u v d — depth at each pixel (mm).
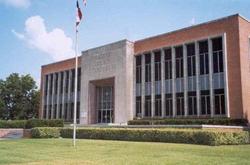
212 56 33281
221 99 31984
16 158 15203
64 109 50844
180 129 26141
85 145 22703
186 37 35625
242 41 31641
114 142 25297
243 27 32094
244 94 30719
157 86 38062
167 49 37656
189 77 34969
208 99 33062
